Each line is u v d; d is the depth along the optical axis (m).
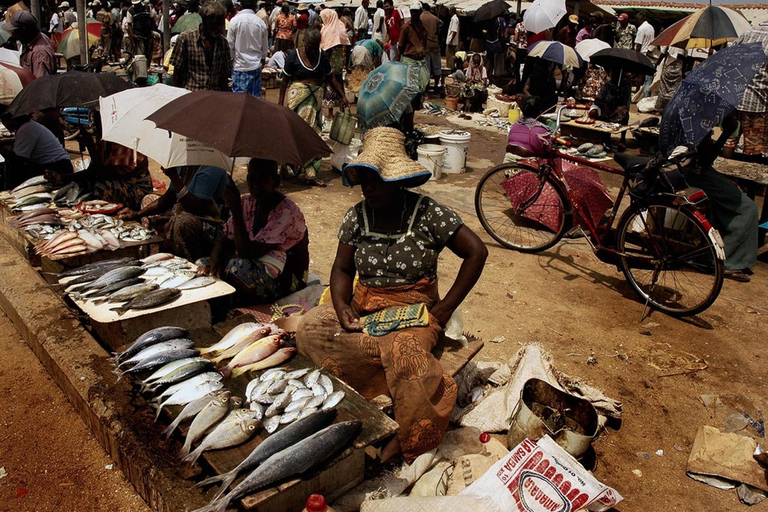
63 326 3.38
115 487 2.67
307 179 7.47
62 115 8.27
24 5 11.19
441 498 2.34
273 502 2.29
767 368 4.08
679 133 4.48
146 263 3.71
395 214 2.88
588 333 4.41
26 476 2.73
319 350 2.97
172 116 3.22
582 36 14.17
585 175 5.82
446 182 8.00
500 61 15.79
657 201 4.63
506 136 11.04
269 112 3.27
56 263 3.87
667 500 2.87
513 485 2.46
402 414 2.67
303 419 2.46
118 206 4.58
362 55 11.95
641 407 3.58
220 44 6.36
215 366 2.91
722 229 5.45
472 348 3.21
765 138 6.97
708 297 4.48
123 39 17.52
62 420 3.10
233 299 3.75
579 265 5.69
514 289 5.09
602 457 3.14
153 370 2.84
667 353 4.18
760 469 3.01
